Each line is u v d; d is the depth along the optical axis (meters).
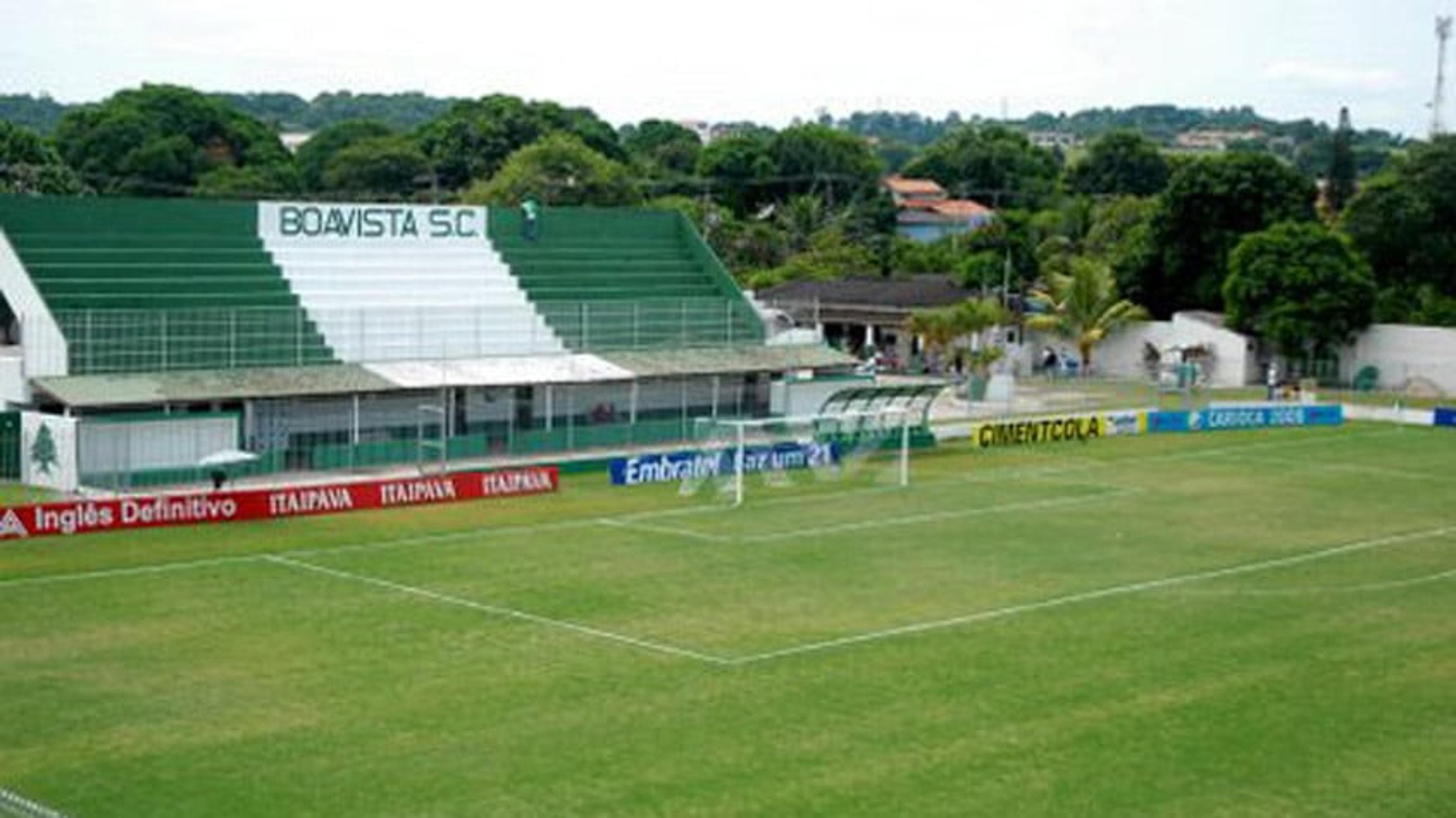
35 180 146.38
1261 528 63.16
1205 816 30.56
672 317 89.94
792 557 55.00
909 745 34.34
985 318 113.19
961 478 74.94
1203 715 37.03
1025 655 42.16
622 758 33.12
